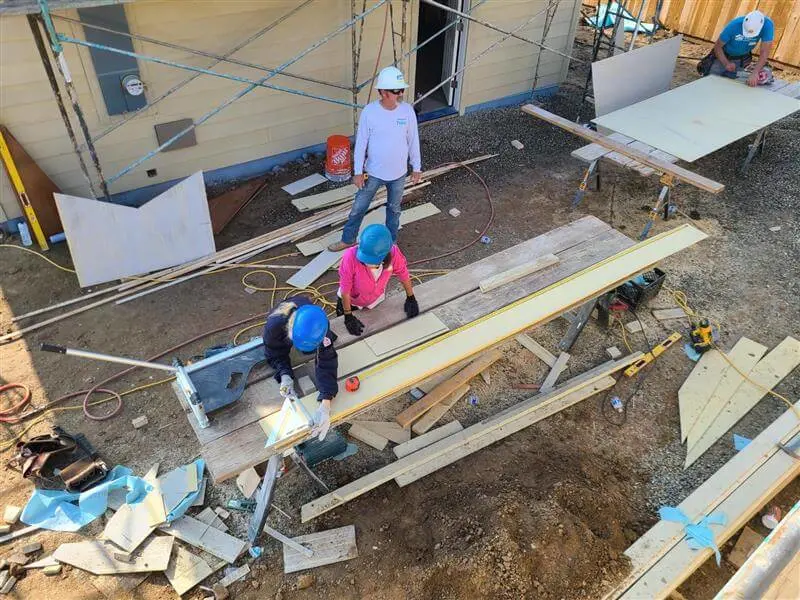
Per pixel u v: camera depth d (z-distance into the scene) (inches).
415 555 156.6
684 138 281.4
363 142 224.2
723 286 255.8
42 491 169.8
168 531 163.0
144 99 266.4
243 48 279.4
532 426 194.9
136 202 291.1
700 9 489.4
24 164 244.4
